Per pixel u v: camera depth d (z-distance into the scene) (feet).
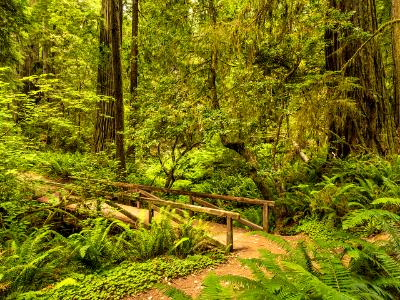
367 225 20.84
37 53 84.69
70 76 69.21
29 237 20.51
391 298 9.83
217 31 29.14
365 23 29.86
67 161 46.50
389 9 47.09
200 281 17.06
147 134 32.32
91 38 61.46
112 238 24.57
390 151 28.81
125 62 62.23
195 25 34.60
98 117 46.98
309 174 30.19
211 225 30.55
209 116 29.12
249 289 9.18
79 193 28.55
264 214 26.14
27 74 80.38
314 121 27.91
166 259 19.56
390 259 10.63
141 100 38.78
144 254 20.39
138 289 15.81
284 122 32.42
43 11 72.08
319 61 31.89
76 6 61.98
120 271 17.71
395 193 21.08
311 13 27.71
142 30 41.57
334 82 28.58
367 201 23.16
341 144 30.12
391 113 30.66
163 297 15.20
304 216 26.94
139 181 42.06
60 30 74.43
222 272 18.20
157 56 36.81
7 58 45.19
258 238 24.79
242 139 31.30
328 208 24.25
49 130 61.11
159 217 22.77
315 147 31.60
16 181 26.27
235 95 30.55
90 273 18.37
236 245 22.99
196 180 40.19
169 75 34.76
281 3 28.94
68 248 19.72
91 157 35.37
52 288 16.06
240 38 29.12
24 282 16.40
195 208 23.61
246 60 30.25
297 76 30.99
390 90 45.75
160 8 35.12
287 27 28.91
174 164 38.11
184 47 33.22
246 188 35.27
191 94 33.17
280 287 9.51
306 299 9.36
